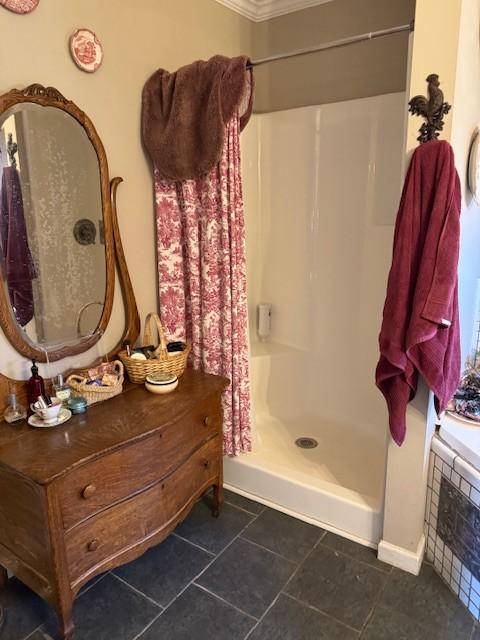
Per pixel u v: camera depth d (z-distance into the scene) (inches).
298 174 104.8
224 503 86.7
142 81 76.8
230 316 82.0
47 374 69.0
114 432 59.8
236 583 68.9
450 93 56.1
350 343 103.6
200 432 74.0
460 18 54.0
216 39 92.7
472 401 75.7
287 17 100.8
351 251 100.0
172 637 60.4
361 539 76.7
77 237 69.3
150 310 85.0
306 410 111.6
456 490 65.6
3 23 58.0
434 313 56.6
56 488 52.6
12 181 60.3
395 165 90.7
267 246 113.0
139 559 73.4
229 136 75.2
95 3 68.1
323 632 61.1
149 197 81.0
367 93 94.5
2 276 60.6
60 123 64.6
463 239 68.4
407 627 61.9
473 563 63.1
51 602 57.3
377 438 101.3
